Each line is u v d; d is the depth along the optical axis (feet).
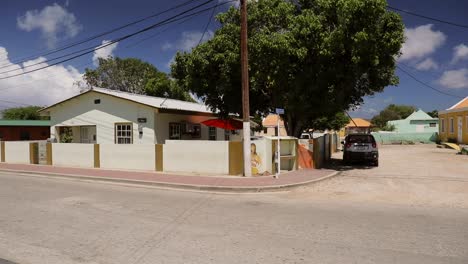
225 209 28.66
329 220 24.66
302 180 42.80
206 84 58.18
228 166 48.21
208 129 82.99
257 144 48.03
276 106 58.70
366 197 34.14
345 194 35.91
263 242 19.67
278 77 51.42
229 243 19.52
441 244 19.25
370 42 47.70
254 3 54.08
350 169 57.11
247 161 46.01
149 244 19.42
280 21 52.95
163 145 52.90
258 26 53.26
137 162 55.47
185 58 60.75
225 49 53.98
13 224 23.72
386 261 16.79
